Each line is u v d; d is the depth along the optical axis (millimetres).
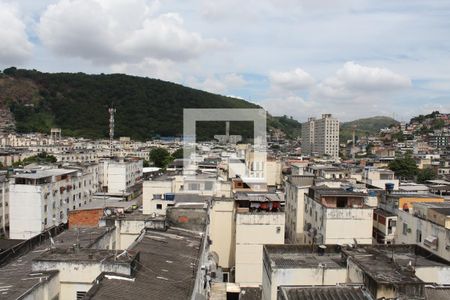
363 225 47406
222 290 44562
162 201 56500
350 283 24969
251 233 48125
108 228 39406
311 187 57500
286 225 72062
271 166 101750
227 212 54156
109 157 141875
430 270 31016
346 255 31484
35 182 70375
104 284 22453
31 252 33125
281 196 54750
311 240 53406
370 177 88750
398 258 33812
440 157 172750
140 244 32719
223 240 54125
